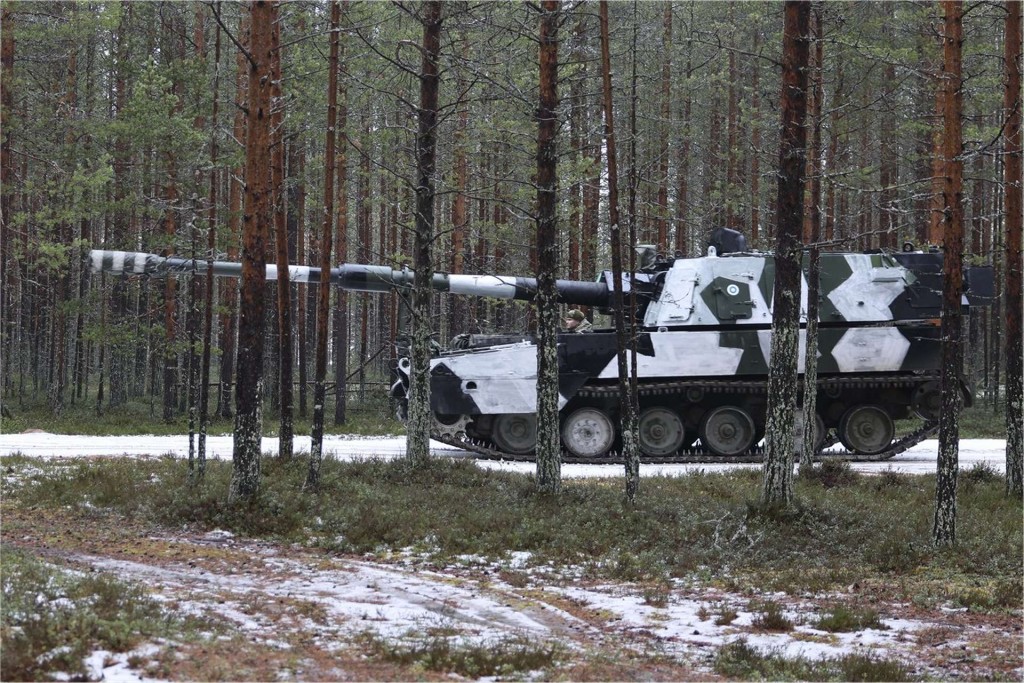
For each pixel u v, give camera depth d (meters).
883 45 42.31
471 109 53.91
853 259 42.47
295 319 67.56
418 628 18.27
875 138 60.12
